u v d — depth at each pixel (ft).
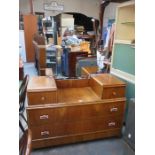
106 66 9.09
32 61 22.09
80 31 25.34
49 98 5.75
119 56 7.68
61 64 15.62
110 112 6.44
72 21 23.81
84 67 9.39
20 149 2.72
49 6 25.72
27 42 21.53
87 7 27.20
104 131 6.64
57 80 7.02
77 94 6.70
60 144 6.37
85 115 6.20
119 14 7.59
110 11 23.94
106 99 6.31
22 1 24.54
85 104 6.06
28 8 25.03
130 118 4.11
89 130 6.46
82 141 6.64
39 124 5.88
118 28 7.75
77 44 15.85
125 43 7.19
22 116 6.29
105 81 6.55
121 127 6.77
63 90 7.06
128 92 7.09
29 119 5.74
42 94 5.66
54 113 5.87
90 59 10.14
